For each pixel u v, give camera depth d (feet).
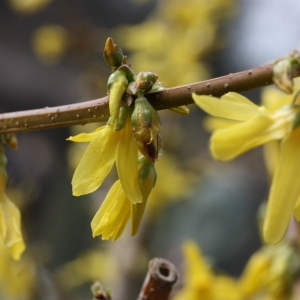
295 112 1.18
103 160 1.23
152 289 1.34
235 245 4.30
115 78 1.23
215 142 1.16
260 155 3.88
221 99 1.17
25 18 4.64
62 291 2.71
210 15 3.08
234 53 3.89
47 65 4.72
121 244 2.88
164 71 2.89
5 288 2.67
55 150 4.57
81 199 4.49
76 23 3.01
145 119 1.22
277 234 1.17
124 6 4.56
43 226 4.38
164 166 2.93
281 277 1.73
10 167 4.30
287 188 1.17
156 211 2.88
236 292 1.88
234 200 4.37
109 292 1.34
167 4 3.02
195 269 1.87
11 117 1.33
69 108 1.31
